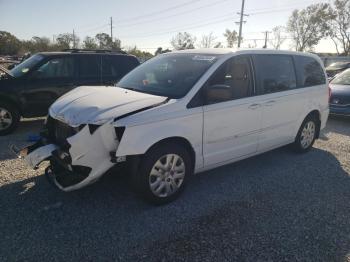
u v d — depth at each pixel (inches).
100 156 125.2
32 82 262.2
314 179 179.3
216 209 142.0
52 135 151.9
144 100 137.0
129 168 135.0
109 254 109.3
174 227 126.6
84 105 135.8
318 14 2282.2
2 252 108.3
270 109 182.1
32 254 107.9
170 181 143.3
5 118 254.4
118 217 132.3
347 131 297.4
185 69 161.8
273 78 186.7
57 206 138.9
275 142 195.0
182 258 108.5
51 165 142.5
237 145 169.3
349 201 153.9
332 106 336.5
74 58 284.5
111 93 150.5
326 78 232.2
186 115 140.5
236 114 162.1
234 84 164.2
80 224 126.3
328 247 117.4
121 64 309.6
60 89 275.6
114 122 123.0
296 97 200.2
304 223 132.7
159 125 132.1
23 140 238.8
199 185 166.6
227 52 166.4
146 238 118.8
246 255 111.3
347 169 196.4
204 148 152.6
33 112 267.0
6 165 183.9
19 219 128.1
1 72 279.3
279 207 145.6
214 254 111.1
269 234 124.0
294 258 110.7
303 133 218.7
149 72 176.6
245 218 135.2
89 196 148.8
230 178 176.9
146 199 138.5
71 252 109.7
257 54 179.8
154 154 134.4
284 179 177.9
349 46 2250.2
